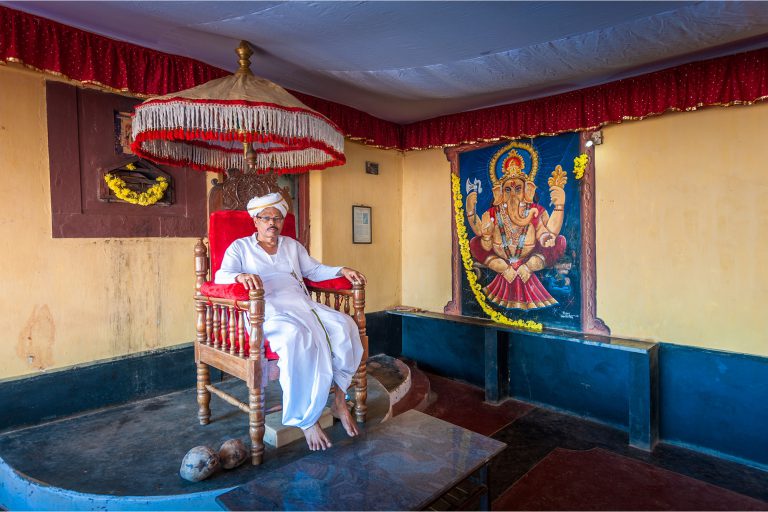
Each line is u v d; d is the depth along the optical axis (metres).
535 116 3.62
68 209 2.64
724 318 2.90
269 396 2.89
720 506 2.38
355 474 1.71
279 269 2.57
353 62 2.93
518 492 2.52
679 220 3.05
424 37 2.52
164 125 2.23
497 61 2.87
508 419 3.52
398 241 4.73
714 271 2.93
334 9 2.21
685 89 2.90
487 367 3.86
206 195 3.23
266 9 2.21
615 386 3.36
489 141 3.93
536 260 3.78
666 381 3.09
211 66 3.02
